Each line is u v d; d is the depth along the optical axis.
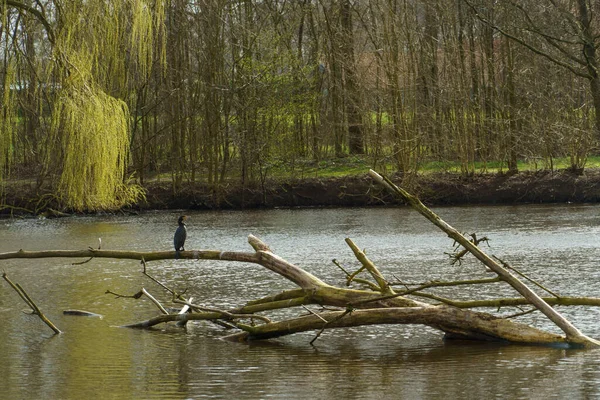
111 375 11.12
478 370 10.96
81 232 32.75
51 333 14.16
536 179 40.69
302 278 13.17
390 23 43.44
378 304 12.99
